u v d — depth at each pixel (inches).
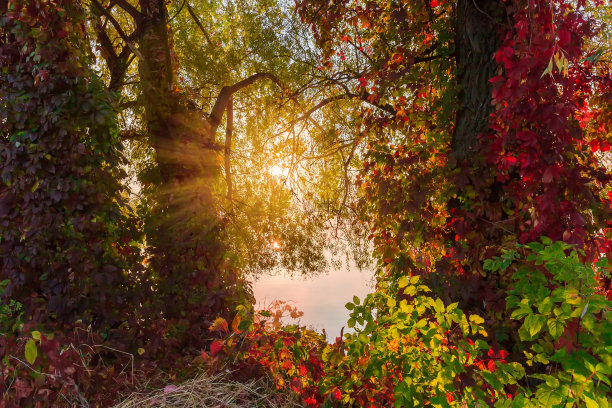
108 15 309.3
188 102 251.4
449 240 160.2
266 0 381.7
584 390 79.2
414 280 116.2
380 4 249.8
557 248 97.0
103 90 180.7
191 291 208.7
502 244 137.6
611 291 122.2
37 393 123.5
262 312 149.1
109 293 172.6
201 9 442.6
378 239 202.1
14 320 162.2
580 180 127.5
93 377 136.5
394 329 112.1
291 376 148.3
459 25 166.7
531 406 84.6
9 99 166.1
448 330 109.9
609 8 208.2
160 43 244.2
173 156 231.3
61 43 168.4
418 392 107.7
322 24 271.1
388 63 231.5
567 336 89.1
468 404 104.0
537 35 119.6
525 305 94.0
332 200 384.5
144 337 180.1
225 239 235.6
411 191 168.9
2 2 169.0
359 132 253.6
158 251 213.8
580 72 160.6
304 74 358.6
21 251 165.8
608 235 134.3
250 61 392.5
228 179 378.3
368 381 122.8
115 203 183.8
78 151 168.4
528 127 133.4
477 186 150.3
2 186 171.6
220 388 139.8
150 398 135.6
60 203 170.6
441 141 172.6
